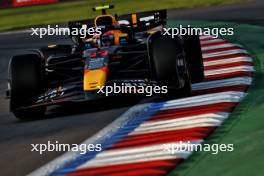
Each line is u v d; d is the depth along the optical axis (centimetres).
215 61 3944
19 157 2152
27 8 12075
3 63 5888
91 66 2833
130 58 3188
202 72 3081
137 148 2008
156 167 1784
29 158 2112
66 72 3338
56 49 3341
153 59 2800
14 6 12506
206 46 4869
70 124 2616
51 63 3244
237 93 2703
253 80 3005
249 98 2566
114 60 3020
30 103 2861
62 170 1888
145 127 2297
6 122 2969
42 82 3031
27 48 6794
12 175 1930
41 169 1936
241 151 1838
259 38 5062
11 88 2898
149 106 2703
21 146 2327
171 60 2764
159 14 3600
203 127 2144
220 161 1775
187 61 2861
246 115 2261
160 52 2791
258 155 1778
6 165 2069
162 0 10725
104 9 3659
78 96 2752
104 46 3164
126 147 2042
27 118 2981
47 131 2547
